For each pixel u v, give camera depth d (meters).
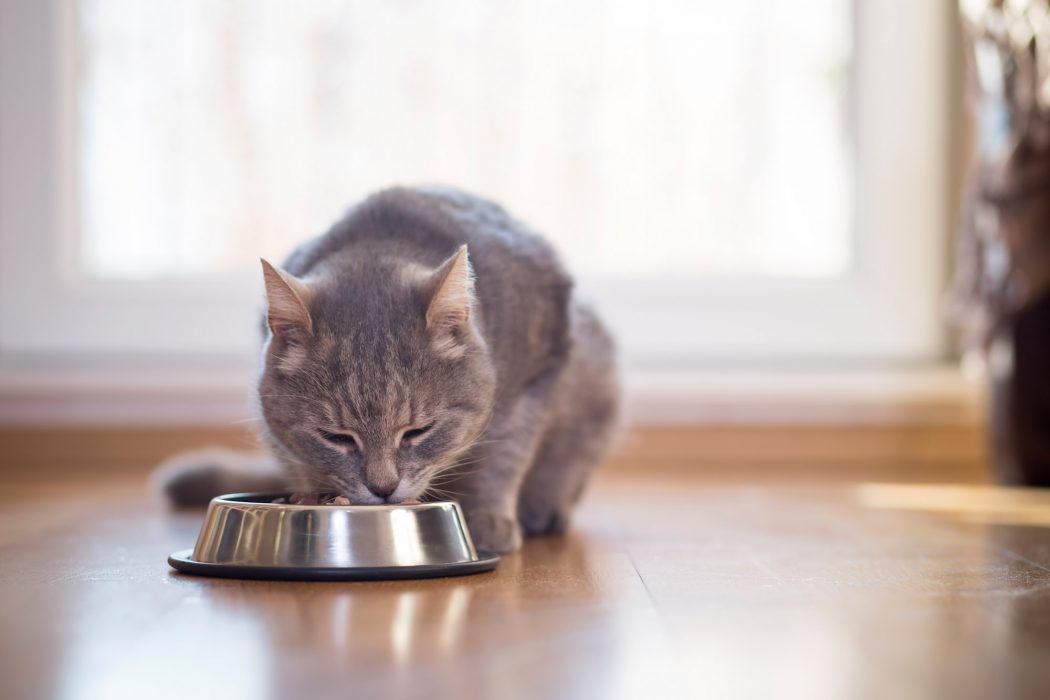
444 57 2.37
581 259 2.39
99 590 1.05
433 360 1.22
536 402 1.38
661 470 2.19
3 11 2.32
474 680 0.83
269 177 2.37
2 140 2.32
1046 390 1.88
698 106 2.38
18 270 2.32
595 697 0.80
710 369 2.31
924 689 0.81
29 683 0.82
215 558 1.12
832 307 2.35
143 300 2.32
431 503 1.14
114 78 2.36
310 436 1.22
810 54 2.38
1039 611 1.00
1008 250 1.85
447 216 1.37
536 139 2.38
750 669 0.85
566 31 2.38
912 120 2.35
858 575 1.14
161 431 2.25
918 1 2.34
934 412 2.26
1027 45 1.80
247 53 2.36
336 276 1.26
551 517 1.46
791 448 2.28
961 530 1.43
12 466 2.23
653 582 1.11
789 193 2.39
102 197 2.37
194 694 0.80
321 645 0.89
